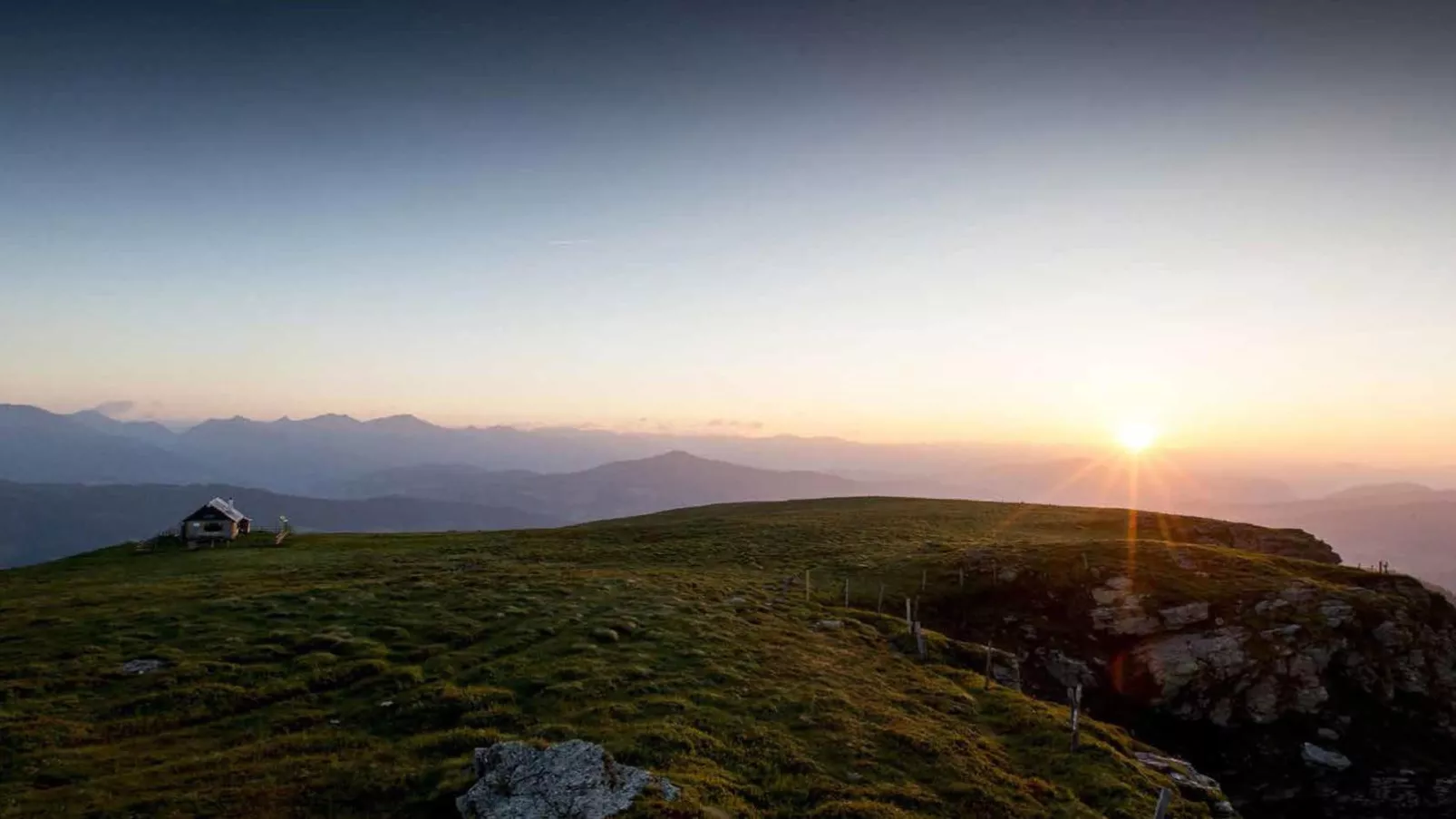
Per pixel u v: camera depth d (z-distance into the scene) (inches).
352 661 1652.3
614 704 1428.4
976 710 1647.4
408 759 1180.5
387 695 1480.1
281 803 1045.2
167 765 1172.5
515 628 1943.9
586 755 1074.1
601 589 2442.2
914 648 2073.1
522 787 999.0
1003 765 1359.5
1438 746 2010.3
